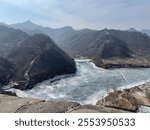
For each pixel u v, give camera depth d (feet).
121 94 187.83
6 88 255.50
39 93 243.40
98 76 339.77
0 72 285.23
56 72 335.06
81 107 14.85
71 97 223.92
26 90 257.55
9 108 15.48
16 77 289.94
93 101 205.77
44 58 353.31
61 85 278.26
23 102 16.37
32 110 14.76
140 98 178.70
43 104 15.51
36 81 285.84
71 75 344.90
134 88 209.97
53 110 14.51
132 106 160.66
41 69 320.91
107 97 183.83
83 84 281.54
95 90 248.93
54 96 229.86
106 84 280.72
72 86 271.69
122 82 295.07
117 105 164.35
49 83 289.12
